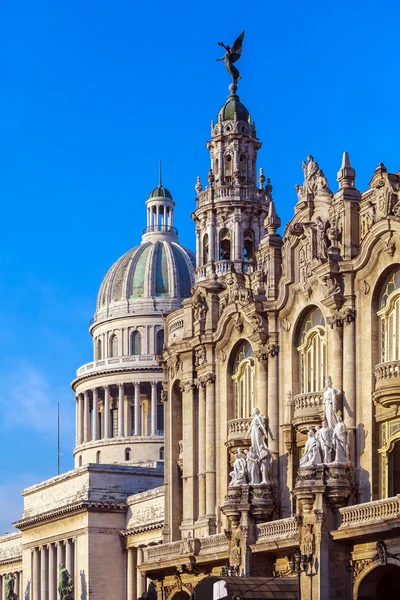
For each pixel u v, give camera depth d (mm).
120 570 158000
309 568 78188
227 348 100000
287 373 90875
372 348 81125
